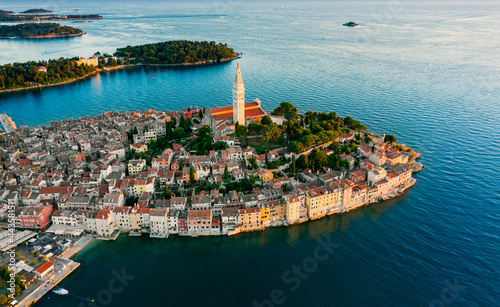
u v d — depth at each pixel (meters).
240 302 198.00
